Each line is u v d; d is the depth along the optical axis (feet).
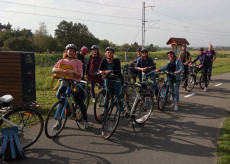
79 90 14.80
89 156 12.08
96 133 15.25
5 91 18.54
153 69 22.53
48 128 13.89
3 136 11.40
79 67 14.56
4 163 11.19
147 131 15.89
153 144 13.73
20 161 11.41
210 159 11.90
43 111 19.35
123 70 29.30
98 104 17.17
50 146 13.08
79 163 11.35
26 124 13.24
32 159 11.63
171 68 21.08
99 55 21.75
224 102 24.75
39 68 48.19
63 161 11.51
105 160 11.70
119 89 16.07
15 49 169.89
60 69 13.96
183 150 12.96
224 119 18.63
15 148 11.43
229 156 12.01
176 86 21.11
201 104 23.80
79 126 16.37
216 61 92.84
